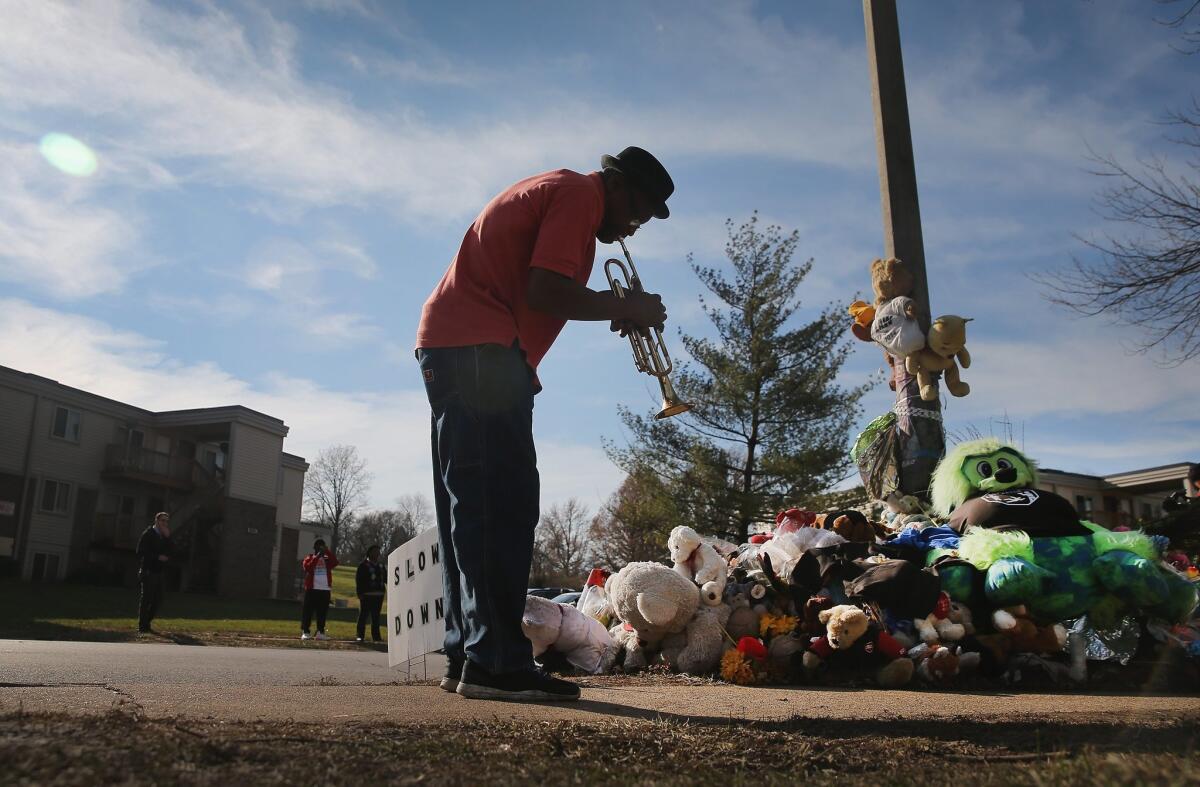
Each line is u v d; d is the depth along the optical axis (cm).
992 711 269
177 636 1191
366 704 244
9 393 3058
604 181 308
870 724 230
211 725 184
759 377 1738
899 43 695
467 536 271
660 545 1888
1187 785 144
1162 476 2891
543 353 300
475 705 252
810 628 407
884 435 605
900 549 445
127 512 3428
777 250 1808
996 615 401
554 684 268
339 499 6719
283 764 147
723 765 174
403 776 147
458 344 276
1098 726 228
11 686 271
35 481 3114
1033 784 151
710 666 423
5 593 2222
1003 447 488
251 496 3709
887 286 611
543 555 4675
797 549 456
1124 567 409
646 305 297
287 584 4128
